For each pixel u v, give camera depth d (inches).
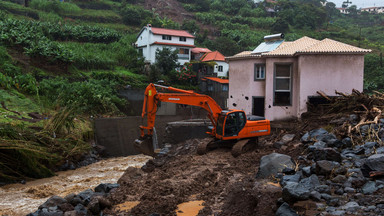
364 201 245.4
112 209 348.2
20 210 493.4
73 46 1683.1
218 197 342.6
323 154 360.2
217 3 3651.6
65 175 732.0
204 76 1795.0
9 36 1348.4
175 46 1919.3
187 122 936.3
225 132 532.1
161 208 324.5
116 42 1974.7
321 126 546.9
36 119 906.7
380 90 2064.5
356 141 419.8
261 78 687.7
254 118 565.9
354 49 623.8
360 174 302.2
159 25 2554.1
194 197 361.4
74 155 820.6
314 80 627.5
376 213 220.1
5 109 922.7
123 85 1451.8
